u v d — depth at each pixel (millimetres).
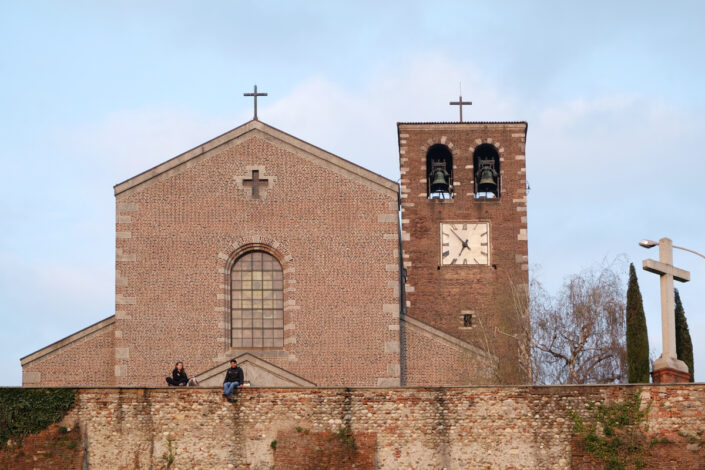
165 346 62531
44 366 62781
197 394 49781
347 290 63469
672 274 52625
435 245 76188
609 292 69625
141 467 49188
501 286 75625
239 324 63281
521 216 76438
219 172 64188
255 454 49281
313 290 63375
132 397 49688
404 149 77688
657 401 49062
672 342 52344
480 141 77375
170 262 63312
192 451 49344
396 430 49344
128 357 62312
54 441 49156
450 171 78000
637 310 56406
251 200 64062
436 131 77688
